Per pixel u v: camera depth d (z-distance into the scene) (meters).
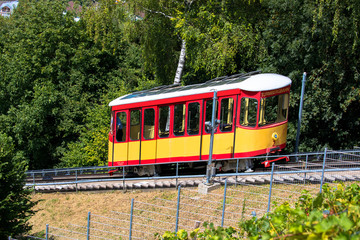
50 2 31.61
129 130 18.16
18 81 30.08
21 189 14.78
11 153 14.76
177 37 27.58
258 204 13.31
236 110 15.99
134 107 17.98
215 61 21.97
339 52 19.81
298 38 20.53
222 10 22.89
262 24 22.84
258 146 15.84
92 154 26.83
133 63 33.47
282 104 16.33
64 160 27.91
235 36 21.73
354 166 16.17
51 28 30.33
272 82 15.95
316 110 20.61
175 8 24.52
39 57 30.42
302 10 20.45
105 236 13.77
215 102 15.21
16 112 29.00
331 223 3.90
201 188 15.34
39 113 28.69
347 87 20.41
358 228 4.38
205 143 16.59
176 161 17.22
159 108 17.47
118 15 24.97
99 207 16.48
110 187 18.17
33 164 31.28
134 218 14.62
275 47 21.14
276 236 5.20
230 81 17.11
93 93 31.72
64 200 18.42
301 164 16.67
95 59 31.41
